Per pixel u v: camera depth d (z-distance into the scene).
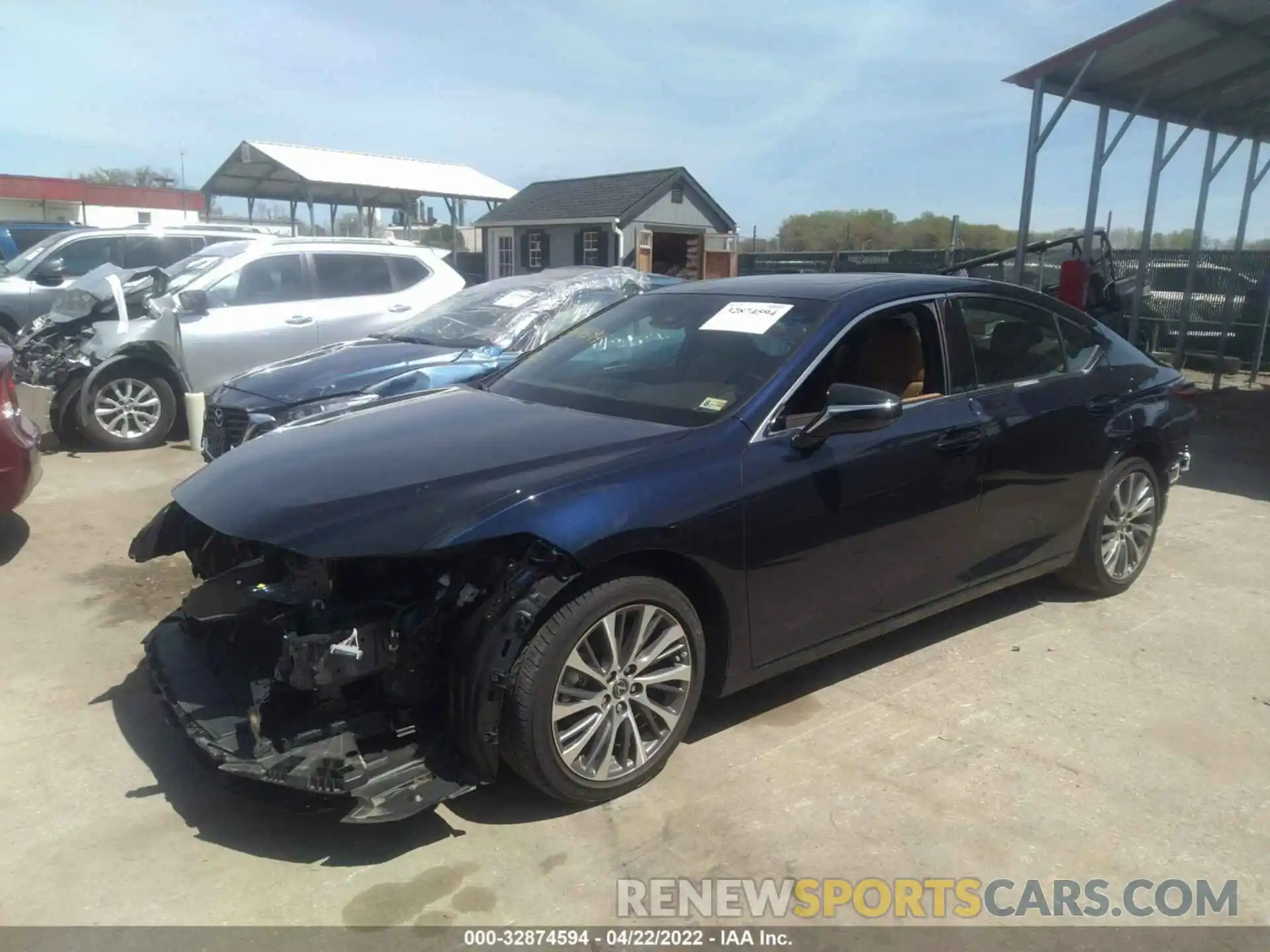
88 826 3.12
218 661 3.43
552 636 2.98
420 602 2.96
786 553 3.51
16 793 3.30
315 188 24.86
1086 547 4.94
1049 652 4.48
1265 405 12.27
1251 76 11.48
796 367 3.71
